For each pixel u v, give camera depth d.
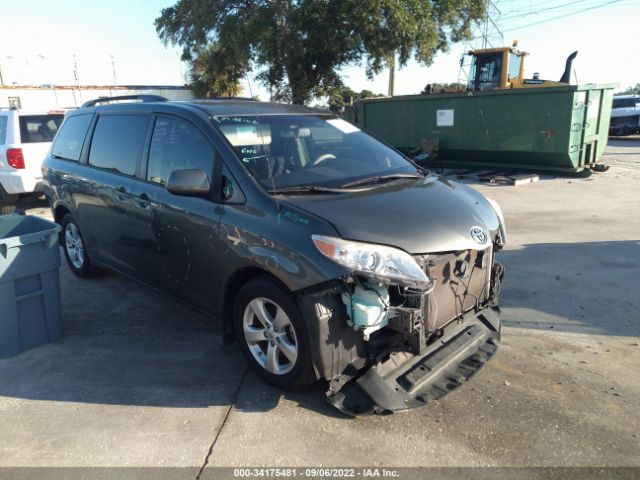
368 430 2.99
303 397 3.33
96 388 3.49
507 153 12.45
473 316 3.56
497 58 14.74
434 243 3.06
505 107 12.16
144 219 4.19
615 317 4.44
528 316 4.49
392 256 2.88
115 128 4.73
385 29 21.16
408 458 2.77
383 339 3.10
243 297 3.42
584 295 4.94
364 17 20.27
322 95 24.52
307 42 21.88
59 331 4.23
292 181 3.52
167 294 4.22
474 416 3.09
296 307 3.06
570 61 14.92
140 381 3.57
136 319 4.62
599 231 7.24
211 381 3.55
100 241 4.98
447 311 3.25
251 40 21.05
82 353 3.99
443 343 3.44
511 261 6.00
